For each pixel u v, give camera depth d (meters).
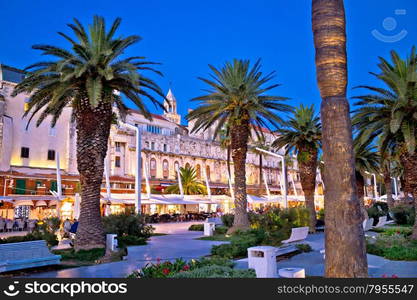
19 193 37.12
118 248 15.47
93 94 14.85
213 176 61.81
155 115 60.56
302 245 14.63
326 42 6.14
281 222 21.66
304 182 27.58
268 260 8.71
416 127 17.58
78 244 15.02
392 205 38.72
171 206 50.12
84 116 16.06
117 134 48.72
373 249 13.86
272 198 49.06
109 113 16.59
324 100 6.11
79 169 15.84
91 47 16.64
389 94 18.89
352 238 5.56
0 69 37.56
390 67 19.22
